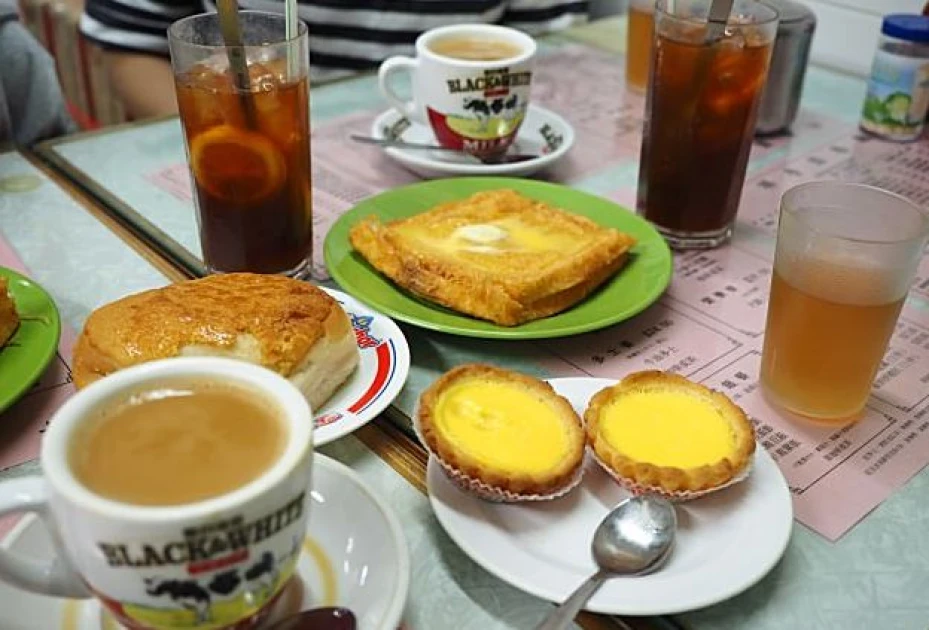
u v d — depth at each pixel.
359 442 0.59
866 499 0.55
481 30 1.01
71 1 1.74
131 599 0.37
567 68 1.28
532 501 0.51
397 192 0.85
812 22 1.04
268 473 0.37
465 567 0.50
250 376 0.41
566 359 0.68
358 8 1.43
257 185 0.71
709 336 0.71
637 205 0.88
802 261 0.59
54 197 0.89
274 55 0.69
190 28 0.72
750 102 0.78
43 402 0.61
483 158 0.97
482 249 0.73
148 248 0.81
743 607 0.47
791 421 0.62
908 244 0.56
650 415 0.56
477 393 0.56
